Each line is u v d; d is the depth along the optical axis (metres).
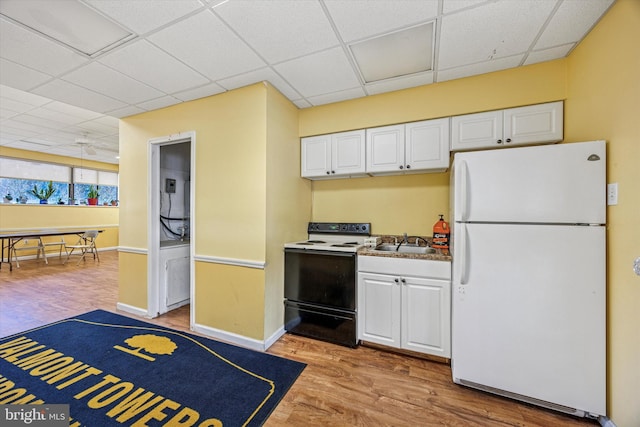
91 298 3.68
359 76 2.32
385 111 2.62
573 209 1.60
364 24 1.69
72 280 4.54
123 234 3.27
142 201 3.12
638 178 1.34
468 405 1.71
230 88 2.53
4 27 1.70
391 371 2.07
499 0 1.50
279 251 2.65
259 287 2.43
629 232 1.39
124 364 2.10
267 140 2.43
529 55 2.01
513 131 2.20
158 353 2.29
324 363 2.18
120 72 2.25
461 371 1.85
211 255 2.65
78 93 2.61
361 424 1.56
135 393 1.77
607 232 1.55
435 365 2.16
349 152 2.80
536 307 1.67
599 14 1.58
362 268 2.45
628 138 1.40
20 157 6.03
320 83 2.44
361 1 1.51
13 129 4.46
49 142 5.36
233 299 2.54
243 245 2.50
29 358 2.17
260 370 2.06
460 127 2.37
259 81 2.41
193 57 2.04
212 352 2.32
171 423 1.52
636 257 1.35
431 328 2.20
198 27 1.71
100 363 2.11
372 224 3.06
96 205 7.45
